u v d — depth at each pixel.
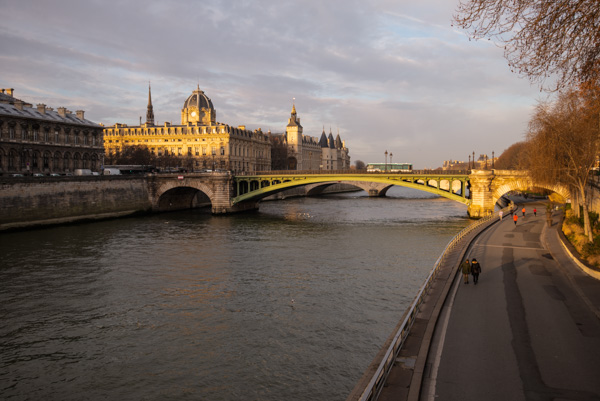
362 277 45.09
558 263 38.00
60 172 99.00
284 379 25.80
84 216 89.31
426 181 96.06
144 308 37.16
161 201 111.44
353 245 62.47
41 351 29.72
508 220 73.12
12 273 47.22
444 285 29.69
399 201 147.00
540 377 16.78
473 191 91.00
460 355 18.75
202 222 89.88
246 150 192.50
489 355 18.78
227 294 40.31
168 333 32.22
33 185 78.69
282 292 40.59
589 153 44.62
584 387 15.96
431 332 20.69
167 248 60.72
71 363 28.17
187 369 27.17
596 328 22.08
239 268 49.34
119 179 99.56
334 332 31.73
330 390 24.66
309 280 44.28
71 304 38.12
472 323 22.77
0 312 36.31
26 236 70.19
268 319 34.31
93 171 109.38
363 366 27.06
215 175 105.06
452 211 108.75
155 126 188.25
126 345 30.47
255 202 118.00
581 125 44.19
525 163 80.81
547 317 23.77
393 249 59.34
